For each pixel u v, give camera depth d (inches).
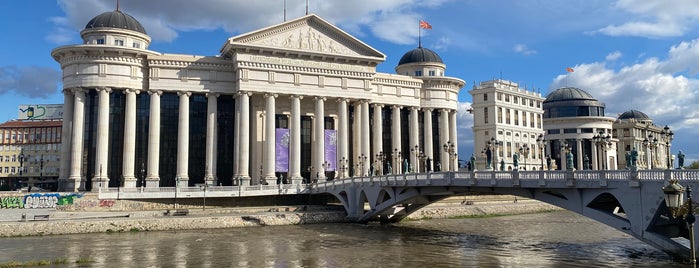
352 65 3759.8
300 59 3597.4
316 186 3211.1
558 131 5487.2
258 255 1727.4
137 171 3339.1
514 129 4653.1
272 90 3499.0
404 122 4215.1
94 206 2773.1
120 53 3255.4
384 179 2460.6
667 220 1346.0
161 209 2920.8
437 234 2240.4
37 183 4982.8
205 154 3503.9
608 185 1423.5
